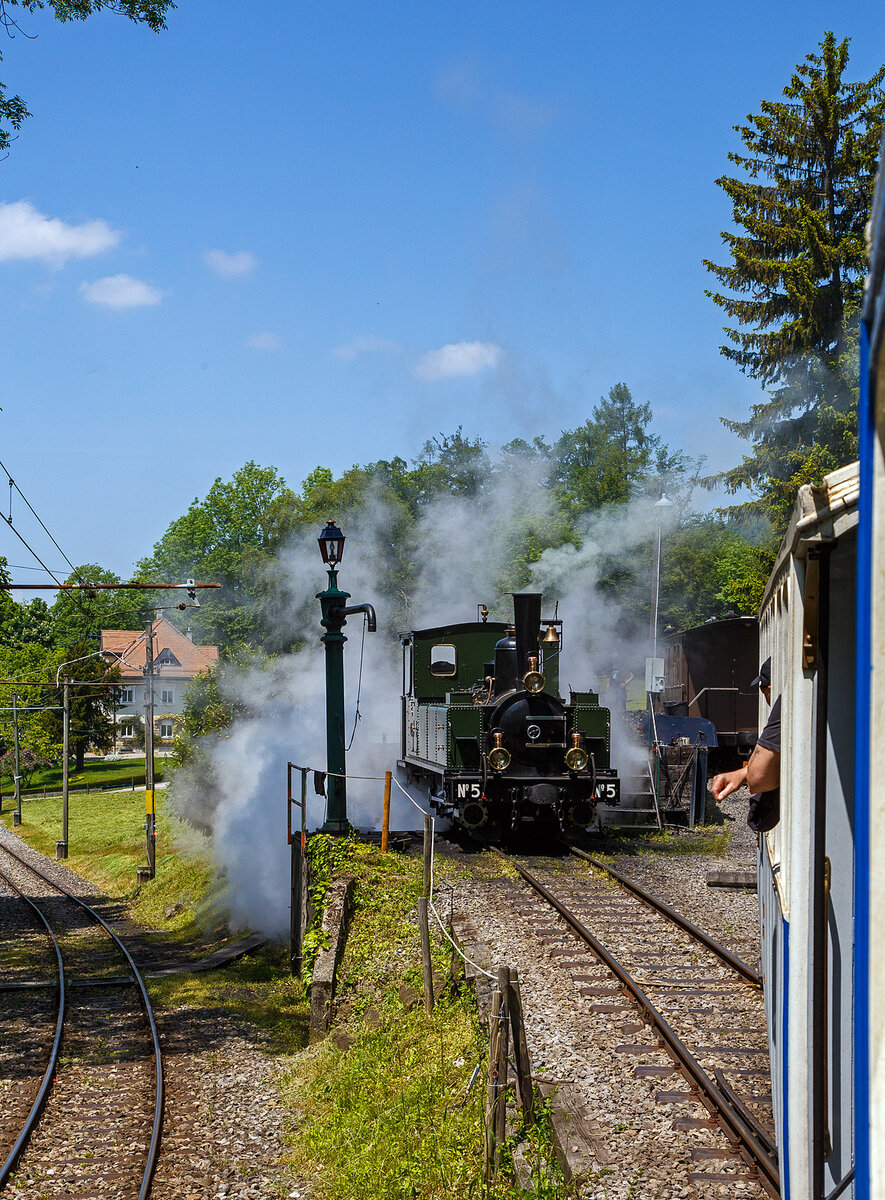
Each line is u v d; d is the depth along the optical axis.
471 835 15.81
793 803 3.63
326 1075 9.16
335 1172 7.37
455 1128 6.75
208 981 14.85
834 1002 3.53
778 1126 4.52
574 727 15.44
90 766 67.81
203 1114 9.20
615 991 8.32
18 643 93.69
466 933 10.21
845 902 3.44
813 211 23.20
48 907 25.08
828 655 3.48
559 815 14.92
